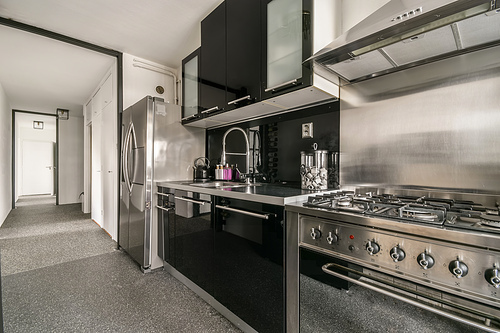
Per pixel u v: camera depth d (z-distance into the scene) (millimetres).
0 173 3967
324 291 948
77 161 6270
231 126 2336
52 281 1979
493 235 603
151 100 2174
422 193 1215
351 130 1493
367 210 893
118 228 2801
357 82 1466
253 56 1599
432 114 1193
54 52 2820
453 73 1130
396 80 1316
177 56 2924
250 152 2123
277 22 1448
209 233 1569
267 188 1602
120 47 2701
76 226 3822
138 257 2227
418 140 1236
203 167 2406
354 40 1001
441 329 681
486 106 1043
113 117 3029
